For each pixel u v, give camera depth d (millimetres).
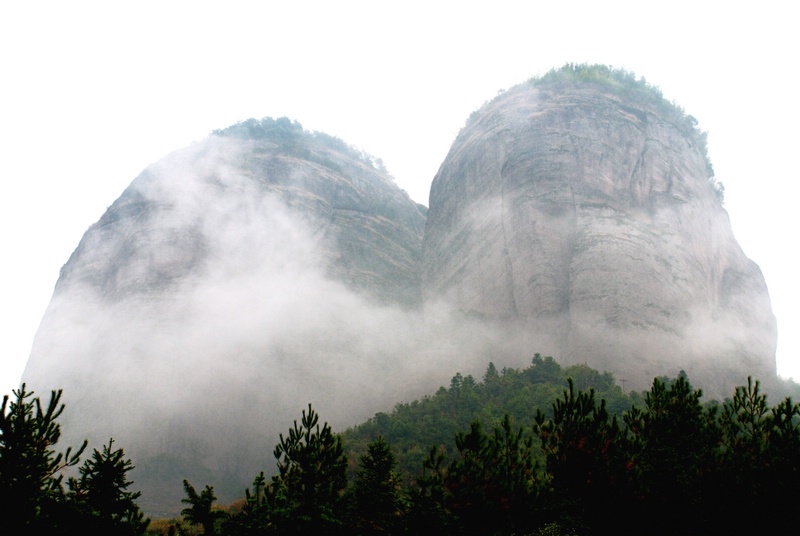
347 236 177625
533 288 116000
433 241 163625
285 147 199750
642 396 77312
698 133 154375
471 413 79625
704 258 122312
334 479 28172
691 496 25719
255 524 25750
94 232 172000
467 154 158875
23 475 20906
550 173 131250
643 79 158000
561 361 104188
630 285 107625
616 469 24969
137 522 23625
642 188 129375
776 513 24703
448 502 25406
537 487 25625
